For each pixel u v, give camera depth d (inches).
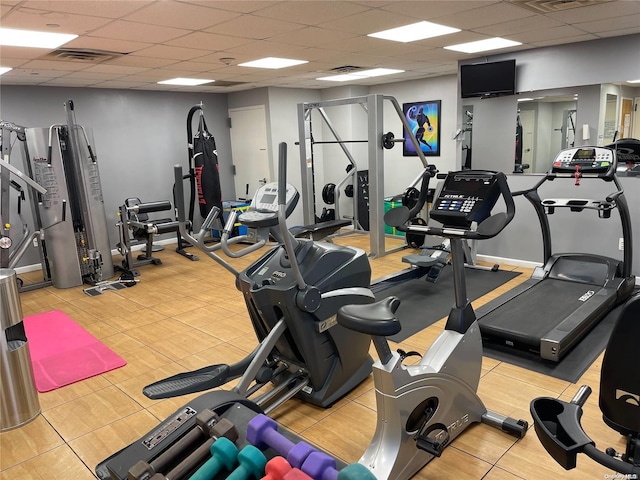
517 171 216.5
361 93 320.5
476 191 107.7
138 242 281.3
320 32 159.6
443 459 91.3
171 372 134.4
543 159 209.3
